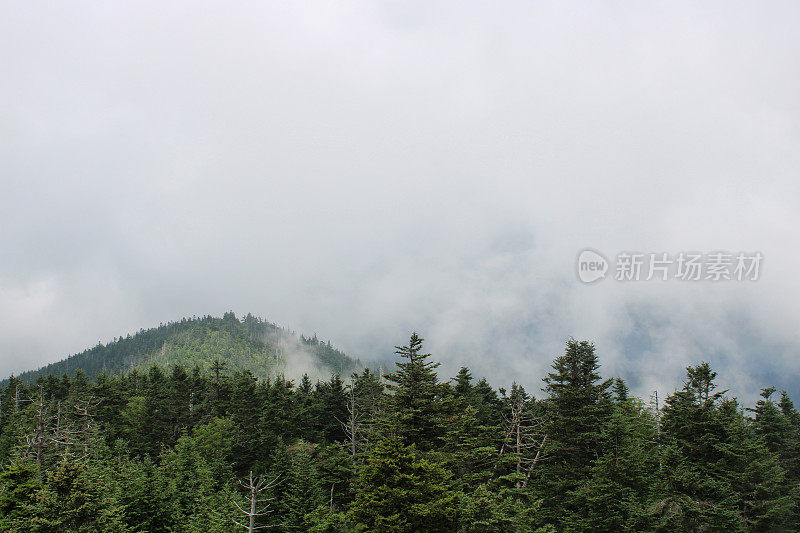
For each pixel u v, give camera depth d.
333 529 38.28
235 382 73.31
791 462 43.09
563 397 38.41
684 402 38.25
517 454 38.06
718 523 31.91
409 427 33.03
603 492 33.41
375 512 28.81
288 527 41.84
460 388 53.12
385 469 29.72
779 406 50.84
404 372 34.78
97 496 30.66
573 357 40.47
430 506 28.22
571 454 37.97
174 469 45.22
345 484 48.34
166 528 39.19
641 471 34.28
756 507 33.69
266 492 45.69
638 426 40.91
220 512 38.91
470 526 29.72
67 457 32.44
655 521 31.58
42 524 27.67
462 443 38.06
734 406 37.47
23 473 32.41
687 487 33.56
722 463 34.72
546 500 36.94
